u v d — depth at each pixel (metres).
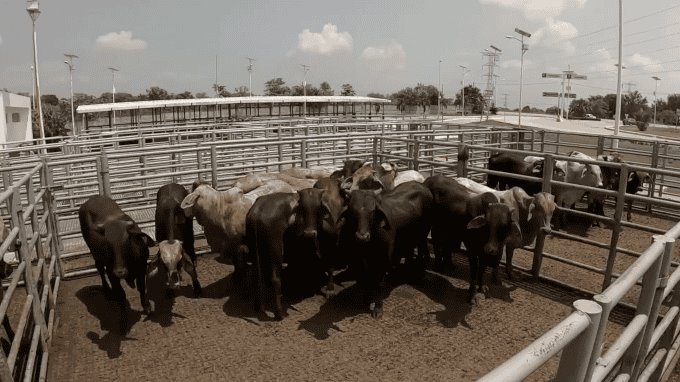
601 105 111.88
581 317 1.83
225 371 4.83
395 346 5.27
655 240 2.85
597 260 8.04
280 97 34.38
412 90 93.50
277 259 5.75
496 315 6.00
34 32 25.41
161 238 6.56
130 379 4.73
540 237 6.84
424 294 6.65
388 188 8.63
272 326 5.75
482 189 7.50
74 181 11.96
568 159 6.61
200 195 6.43
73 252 7.76
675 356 4.35
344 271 7.54
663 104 125.06
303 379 4.67
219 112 35.31
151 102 29.27
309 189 5.91
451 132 14.85
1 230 5.05
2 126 31.55
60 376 4.79
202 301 6.46
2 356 3.38
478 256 6.22
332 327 5.71
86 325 5.83
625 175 6.05
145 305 5.93
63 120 49.53
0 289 5.13
